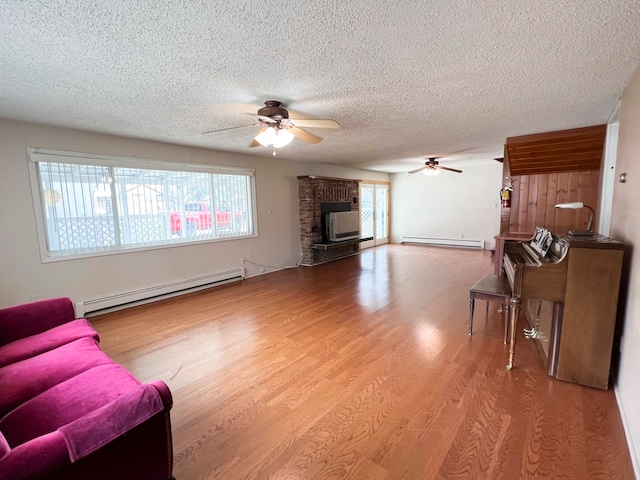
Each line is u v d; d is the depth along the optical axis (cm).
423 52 182
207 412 198
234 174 524
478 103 275
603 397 205
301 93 245
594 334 211
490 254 734
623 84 231
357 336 306
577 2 136
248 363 258
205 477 151
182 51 176
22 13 136
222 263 510
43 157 326
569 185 432
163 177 431
